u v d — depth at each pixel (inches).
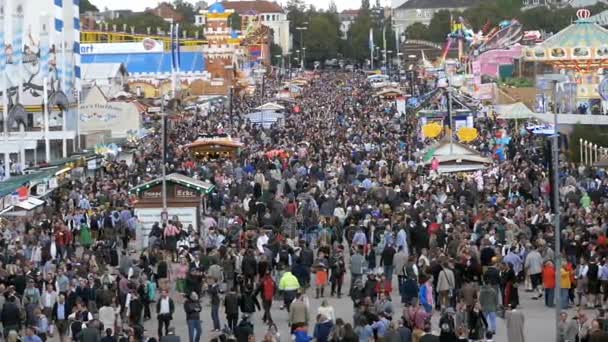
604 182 2517.2
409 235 1913.1
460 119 3720.5
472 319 1429.6
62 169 2778.1
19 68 3474.4
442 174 2640.3
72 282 1558.8
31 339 1342.3
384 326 1332.4
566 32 4143.7
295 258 1804.9
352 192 2426.2
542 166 2763.3
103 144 3703.3
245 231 1993.1
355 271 1753.2
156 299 1736.0
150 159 3351.4
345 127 4515.3
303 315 1434.5
